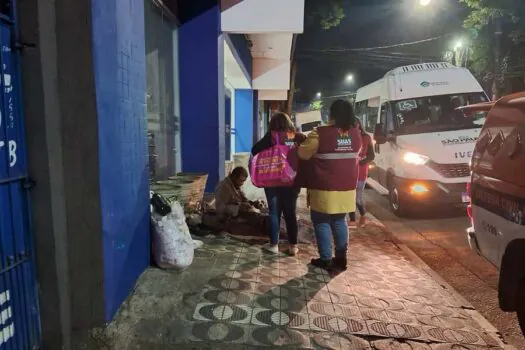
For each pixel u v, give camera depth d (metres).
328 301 3.64
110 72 3.00
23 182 2.58
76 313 2.93
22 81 2.56
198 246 4.87
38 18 2.54
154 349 2.87
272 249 4.82
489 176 3.41
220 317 3.22
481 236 3.59
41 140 2.62
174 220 3.96
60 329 2.80
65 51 2.72
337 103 4.21
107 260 2.95
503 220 3.18
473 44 17.28
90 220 2.86
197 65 7.18
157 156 6.08
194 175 6.70
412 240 6.62
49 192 2.67
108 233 2.96
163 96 6.42
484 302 4.33
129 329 2.99
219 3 7.24
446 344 3.13
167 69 6.64
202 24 7.12
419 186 7.58
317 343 3.01
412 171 7.69
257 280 3.96
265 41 11.21
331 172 4.19
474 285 4.79
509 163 3.11
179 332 3.01
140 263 3.71
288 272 4.25
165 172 6.48
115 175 3.09
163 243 3.87
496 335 3.31
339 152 4.17
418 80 9.09
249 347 2.92
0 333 2.39
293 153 4.59
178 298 3.44
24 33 2.53
